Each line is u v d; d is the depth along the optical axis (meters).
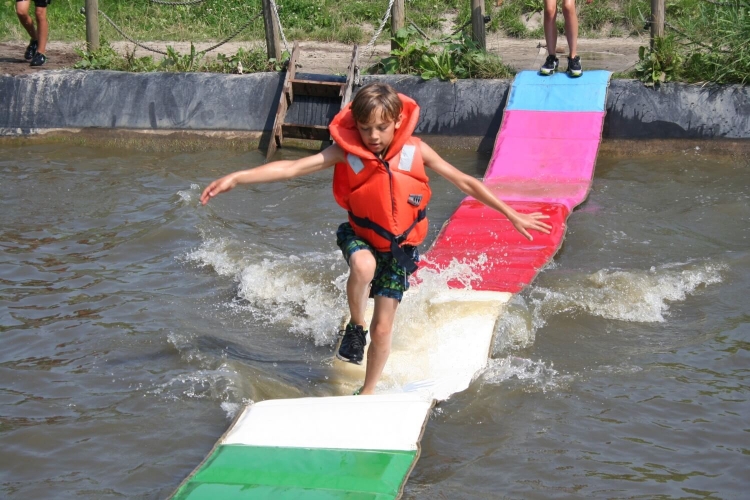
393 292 5.39
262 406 5.37
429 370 6.10
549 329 6.77
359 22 17.39
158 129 13.02
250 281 7.66
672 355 6.32
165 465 5.05
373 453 4.80
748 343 6.43
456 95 12.38
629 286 7.37
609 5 16.88
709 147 11.42
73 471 5.02
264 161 12.09
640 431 5.34
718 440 5.22
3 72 13.63
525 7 16.98
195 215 9.41
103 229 9.13
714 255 8.12
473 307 6.82
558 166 10.42
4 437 5.33
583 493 4.75
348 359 5.54
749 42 11.66
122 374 6.11
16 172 11.39
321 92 12.68
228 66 13.50
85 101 13.21
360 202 5.27
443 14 17.11
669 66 11.95
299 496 4.41
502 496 4.74
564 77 11.87
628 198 9.87
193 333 6.69
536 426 5.43
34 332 6.75
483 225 8.61
